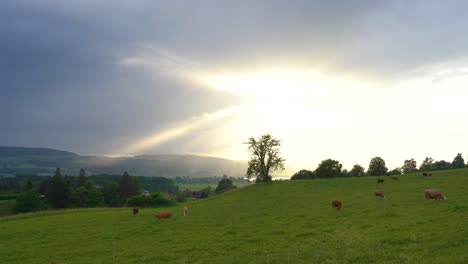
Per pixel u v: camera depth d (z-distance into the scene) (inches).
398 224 1306.6
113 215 2583.7
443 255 837.2
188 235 1552.7
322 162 4980.3
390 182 3083.2
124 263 1160.2
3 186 7632.9
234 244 1290.6
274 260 1017.5
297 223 1608.0
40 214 2856.8
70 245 1528.1
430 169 6884.8
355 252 985.5
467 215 1288.1
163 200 3703.3
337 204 1925.4
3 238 1818.4
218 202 2987.2
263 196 2984.7
